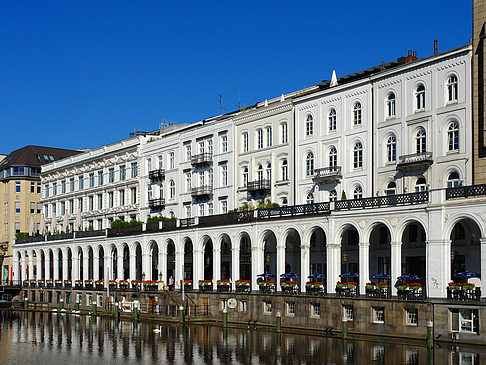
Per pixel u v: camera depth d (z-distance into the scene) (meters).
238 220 54.41
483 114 44.00
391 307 39.78
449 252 38.81
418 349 34.88
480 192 37.56
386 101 51.47
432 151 47.62
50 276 91.31
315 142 56.88
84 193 91.06
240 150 65.19
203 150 70.31
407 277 40.12
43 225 90.38
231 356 35.84
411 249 46.62
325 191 55.56
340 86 54.81
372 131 52.25
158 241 64.12
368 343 37.81
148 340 43.16
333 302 43.41
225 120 67.00
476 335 35.69
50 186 101.94
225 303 52.59
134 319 56.25
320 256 53.69
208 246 64.44
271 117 61.78
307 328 45.03
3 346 42.69
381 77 51.72
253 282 51.81
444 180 46.69
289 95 66.62
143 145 79.81
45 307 76.69
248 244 60.34
